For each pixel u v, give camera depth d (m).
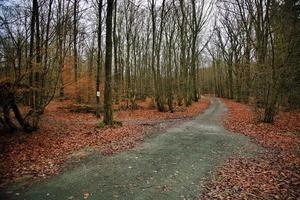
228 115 22.91
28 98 12.37
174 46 33.69
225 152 9.90
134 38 36.16
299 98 20.64
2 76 10.28
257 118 17.80
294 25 16.23
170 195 6.00
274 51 16.67
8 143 10.64
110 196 5.91
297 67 17.17
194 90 41.66
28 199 5.75
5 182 6.71
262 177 7.11
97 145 10.66
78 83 21.22
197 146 10.78
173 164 8.30
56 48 12.30
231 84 51.41
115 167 7.95
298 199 5.71
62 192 6.13
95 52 27.59
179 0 29.27
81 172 7.50
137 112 24.62
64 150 9.85
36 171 7.55
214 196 5.94
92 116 21.06
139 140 11.83
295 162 8.46
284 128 15.15
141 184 6.64
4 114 11.63
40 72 11.41
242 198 5.82
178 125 16.66
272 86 16.58
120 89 30.86
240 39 38.72
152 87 37.75
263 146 10.91
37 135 12.22
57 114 20.94
